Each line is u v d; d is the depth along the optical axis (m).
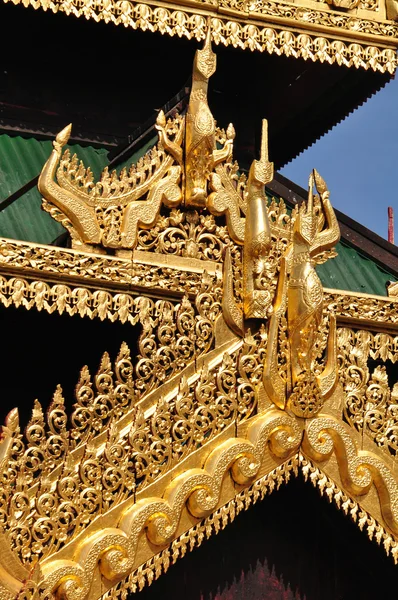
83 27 14.98
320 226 12.66
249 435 11.71
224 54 15.02
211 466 11.47
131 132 15.47
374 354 12.67
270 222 12.37
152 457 11.31
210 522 11.47
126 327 12.60
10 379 13.00
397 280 14.60
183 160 12.27
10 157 14.63
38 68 15.27
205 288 11.88
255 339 11.96
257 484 11.73
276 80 15.43
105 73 15.49
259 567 12.49
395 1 13.93
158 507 11.21
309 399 11.92
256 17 13.46
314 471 12.01
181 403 11.50
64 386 13.14
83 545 10.95
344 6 13.78
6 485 10.73
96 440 11.19
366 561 12.85
